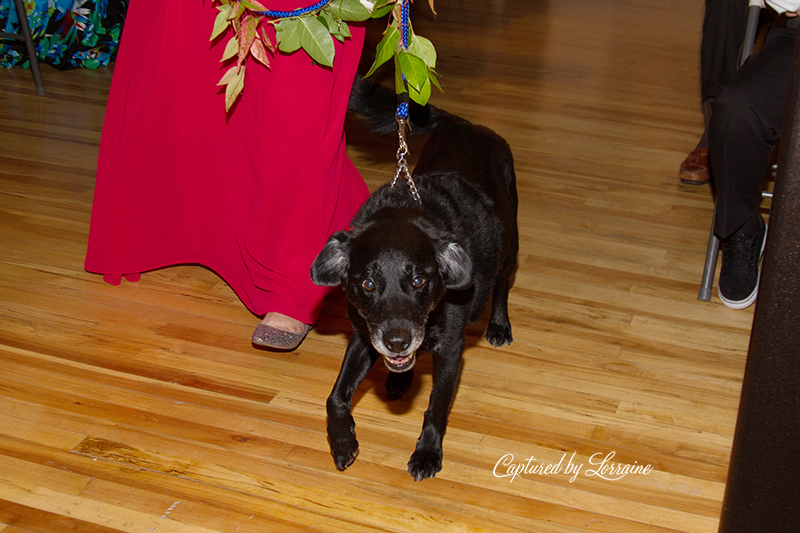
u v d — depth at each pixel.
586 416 2.42
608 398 2.51
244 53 2.29
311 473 2.15
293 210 2.59
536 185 4.10
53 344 2.66
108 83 5.30
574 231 3.64
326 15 2.29
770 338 0.91
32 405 2.36
